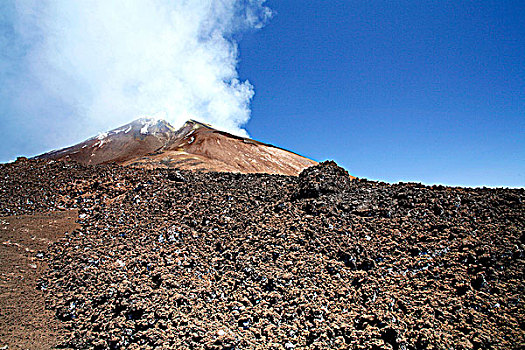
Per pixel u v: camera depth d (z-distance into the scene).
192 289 13.15
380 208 18.52
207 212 19.83
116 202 22.50
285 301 12.30
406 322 10.88
